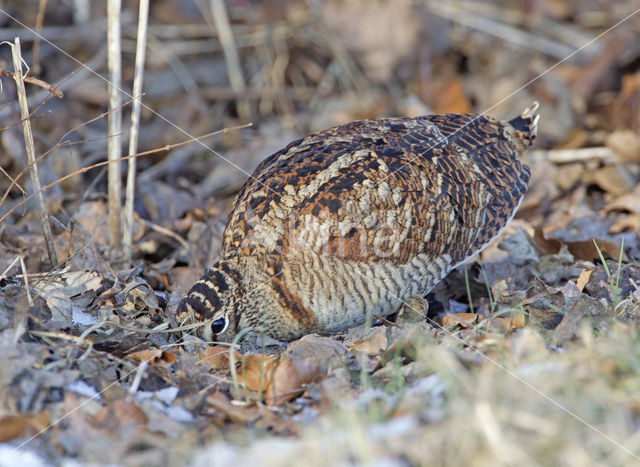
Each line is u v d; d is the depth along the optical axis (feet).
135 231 34.50
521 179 30.25
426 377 21.93
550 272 30.86
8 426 19.70
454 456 18.04
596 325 23.86
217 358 24.49
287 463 18.19
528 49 50.62
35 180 28.09
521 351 22.31
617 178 38.78
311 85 51.34
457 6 52.42
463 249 28.66
